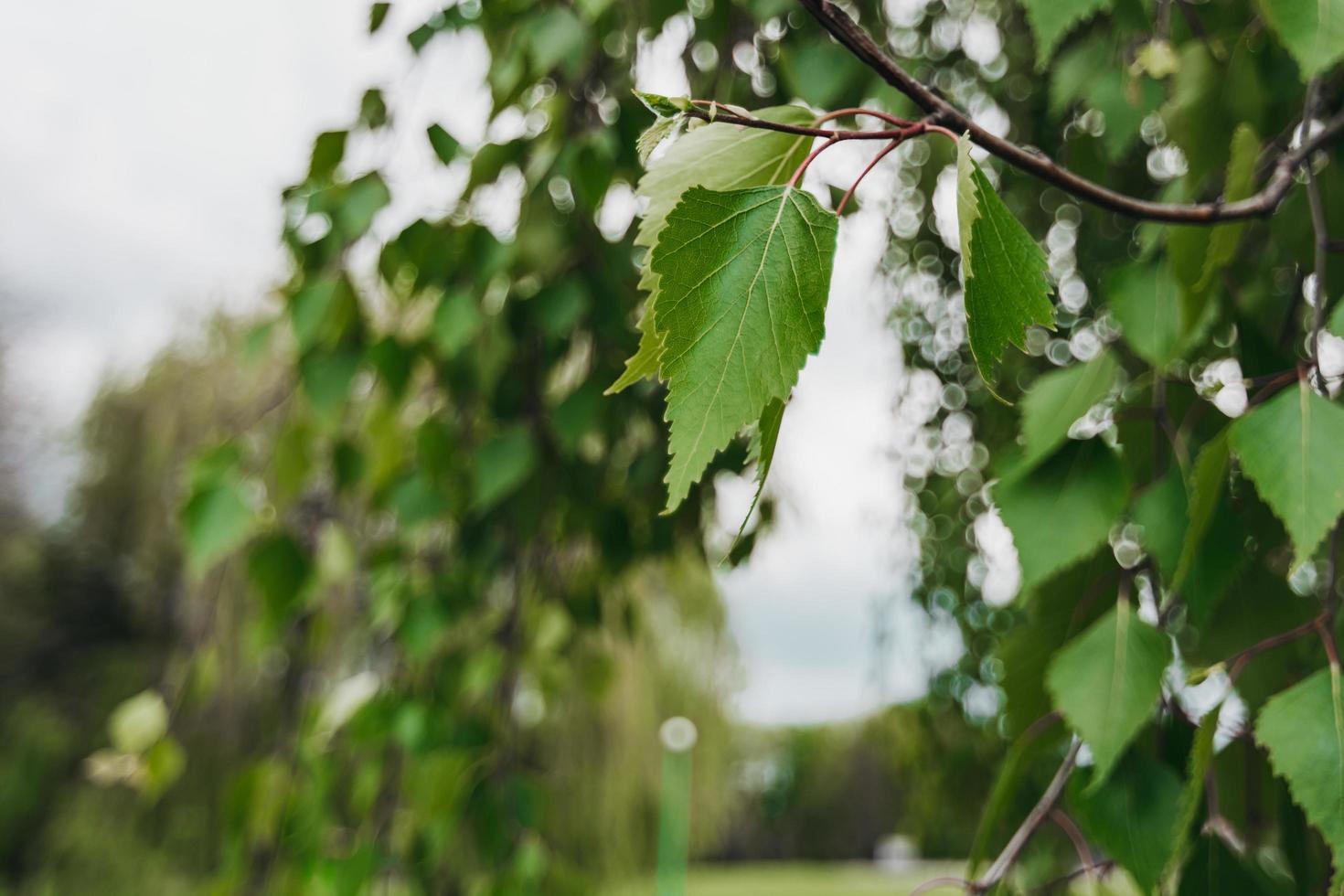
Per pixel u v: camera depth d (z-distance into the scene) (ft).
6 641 20.65
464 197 3.86
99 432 17.35
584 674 5.93
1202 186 2.97
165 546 16.49
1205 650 2.52
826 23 1.33
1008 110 4.97
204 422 15.28
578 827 13.26
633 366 1.22
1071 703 2.13
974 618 5.51
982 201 1.23
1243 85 2.82
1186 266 2.37
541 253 3.94
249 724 12.90
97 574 21.15
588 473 4.59
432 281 3.98
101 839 14.97
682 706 15.69
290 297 4.08
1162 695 2.32
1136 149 4.65
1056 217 4.98
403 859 5.00
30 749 18.48
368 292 4.69
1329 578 1.97
